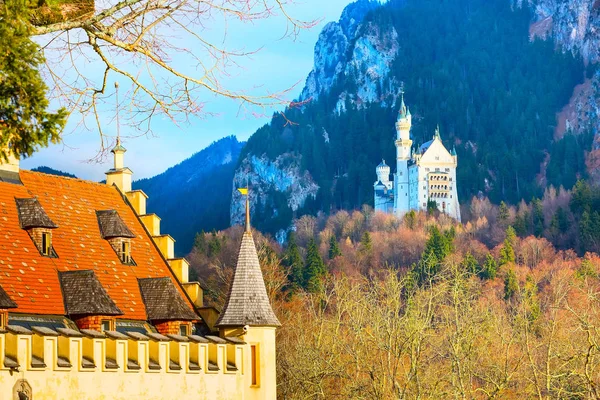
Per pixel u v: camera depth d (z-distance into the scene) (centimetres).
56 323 4484
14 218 4734
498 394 6378
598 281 15850
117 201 5528
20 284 4462
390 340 6512
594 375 6600
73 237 4988
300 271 18600
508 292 18212
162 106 2195
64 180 5253
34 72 2064
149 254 5412
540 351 7906
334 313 9688
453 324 7544
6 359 3903
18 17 2014
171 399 4728
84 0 2136
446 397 6675
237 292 5412
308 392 6962
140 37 2136
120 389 4441
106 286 4944
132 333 4619
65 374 4166
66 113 2120
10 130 2084
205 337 5088
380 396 6431
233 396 5138
